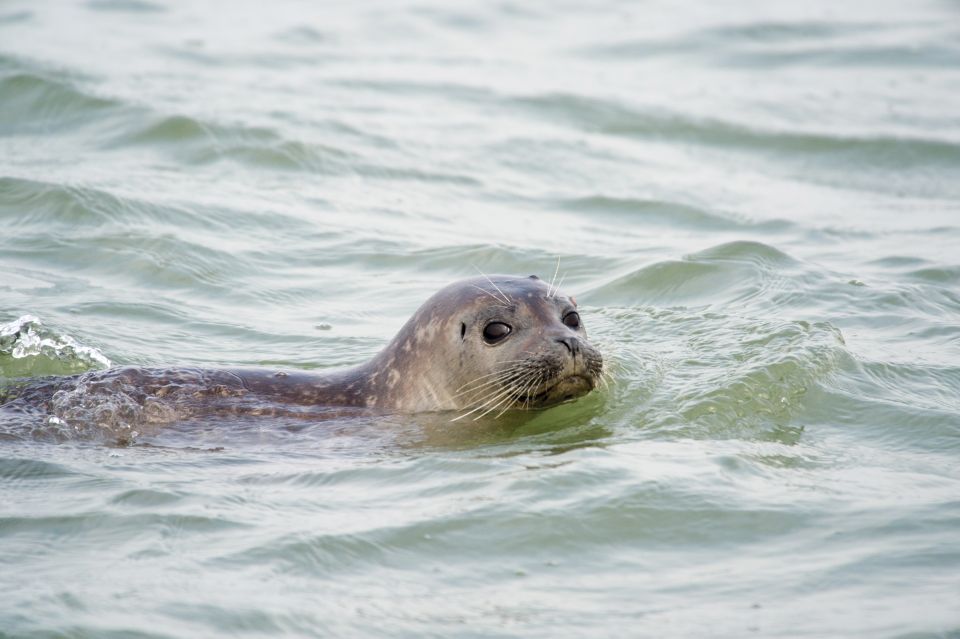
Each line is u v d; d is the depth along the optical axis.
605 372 33.56
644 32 89.62
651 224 54.62
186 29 86.06
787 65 81.88
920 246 50.47
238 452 29.98
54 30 82.31
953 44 86.06
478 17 93.50
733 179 62.12
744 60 82.94
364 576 22.53
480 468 27.73
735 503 25.59
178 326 40.62
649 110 71.75
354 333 40.62
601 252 49.25
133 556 23.06
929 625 20.61
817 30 90.25
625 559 23.39
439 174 60.00
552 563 23.19
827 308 41.41
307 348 39.03
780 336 37.25
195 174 57.25
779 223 54.59
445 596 21.89
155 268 45.78
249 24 88.75
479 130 67.12
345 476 27.70
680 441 29.80
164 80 71.31
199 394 33.06
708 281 44.66
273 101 68.75
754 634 20.52
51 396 32.88
